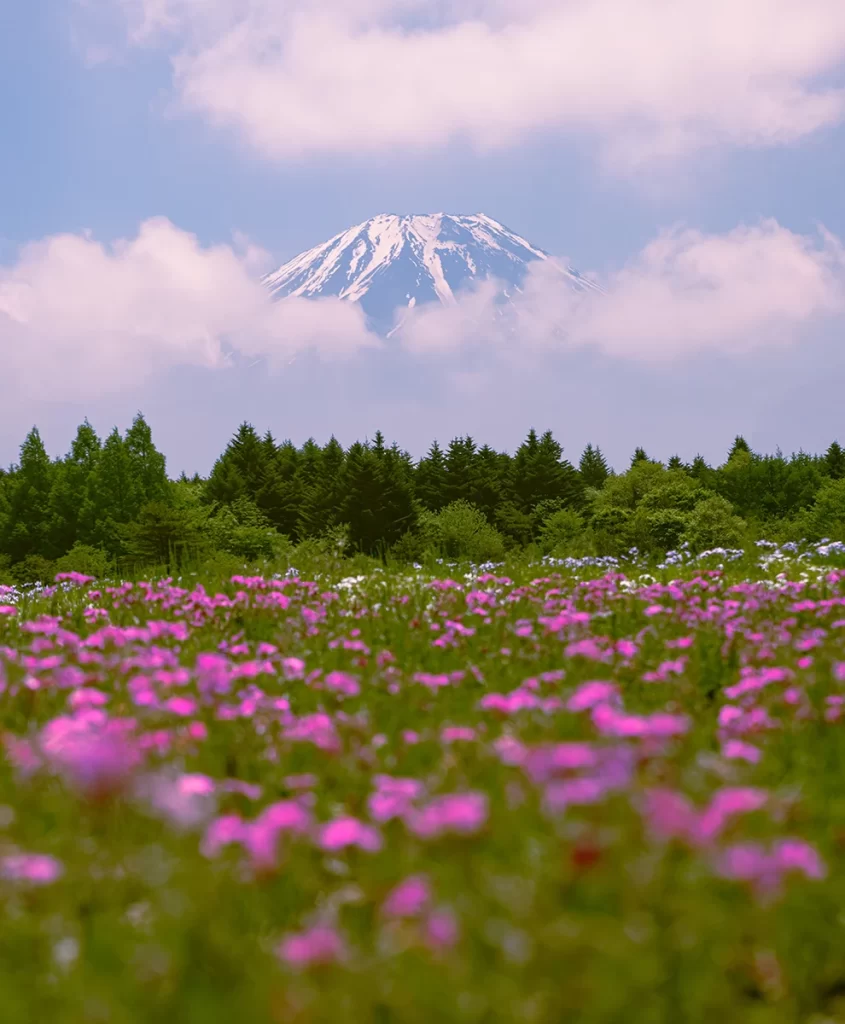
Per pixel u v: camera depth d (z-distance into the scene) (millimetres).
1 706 5910
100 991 2811
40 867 3262
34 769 4172
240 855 3602
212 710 5684
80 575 11805
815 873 3084
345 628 9750
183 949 2980
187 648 8508
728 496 89500
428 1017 2607
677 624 9352
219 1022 2639
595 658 7336
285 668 7180
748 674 6758
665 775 3947
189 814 3488
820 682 6453
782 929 3207
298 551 18391
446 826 3227
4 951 3092
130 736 4562
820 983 3332
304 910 3623
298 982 2752
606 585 11828
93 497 75688
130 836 3625
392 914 2945
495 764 4523
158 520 52750
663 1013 2830
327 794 4762
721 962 3049
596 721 4109
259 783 4953
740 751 4559
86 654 7012
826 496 67188
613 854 3008
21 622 10406
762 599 10547
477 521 63438
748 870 2963
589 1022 2668
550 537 70125
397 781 4215
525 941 2822
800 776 4836
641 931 2885
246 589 11945
